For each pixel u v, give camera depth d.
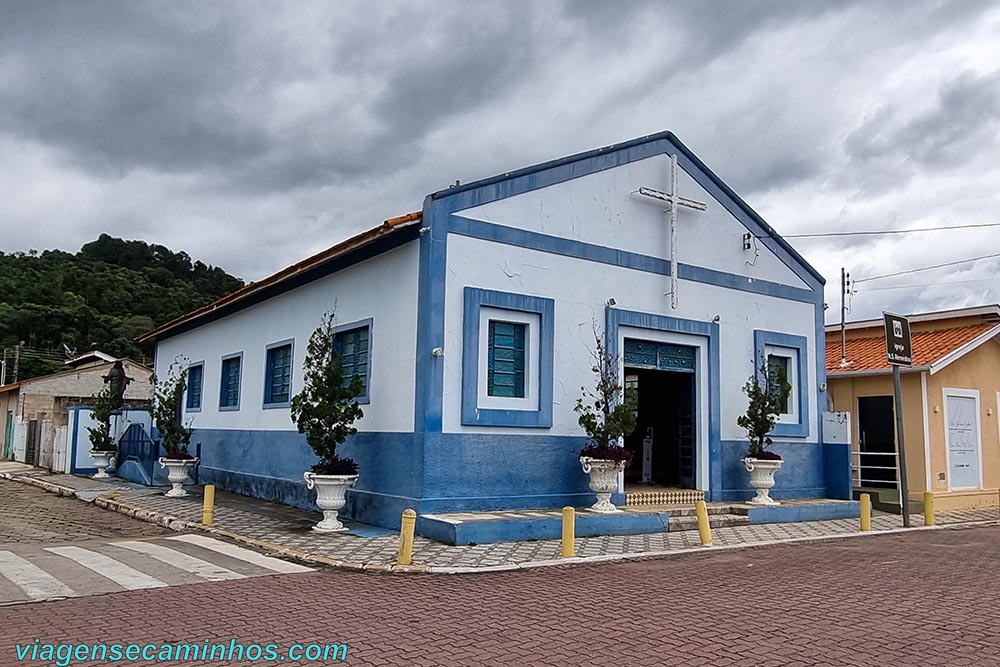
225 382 19.88
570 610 7.48
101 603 7.62
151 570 9.31
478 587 8.57
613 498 13.76
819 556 11.21
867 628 6.94
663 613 7.38
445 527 11.20
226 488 18.67
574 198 14.07
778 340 17.03
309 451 15.30
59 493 19.09
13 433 33.12
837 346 23.19
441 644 6.29
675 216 15.37
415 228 12.61
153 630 6.64
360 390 12.82
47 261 67.75
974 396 19.84
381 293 13.48
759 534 13.28
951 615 7.54
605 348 14.09
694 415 15.59
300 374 15.98
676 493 14.73
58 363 49.94
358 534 11.95
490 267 12.87
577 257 13.96
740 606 7.73
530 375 13.13
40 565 9.58
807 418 17.38
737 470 15.96
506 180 13.21
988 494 19.67
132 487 19.48
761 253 17.09
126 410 24.14
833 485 17.27
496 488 12.55
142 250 78.56
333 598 7.97
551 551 10.80
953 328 21.30
